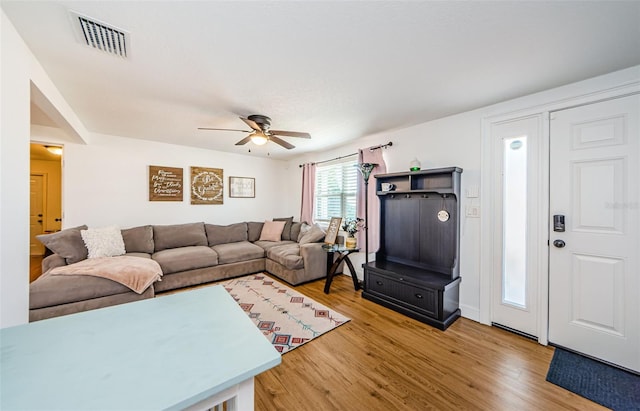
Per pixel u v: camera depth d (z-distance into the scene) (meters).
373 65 1.79
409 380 1.71
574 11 1.26
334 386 1.66
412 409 1.47
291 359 1.93
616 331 1.86
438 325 2.40
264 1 1.21
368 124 3.09
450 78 1.97
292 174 5.63
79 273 2.49
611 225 1.89
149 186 4.12
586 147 1.99
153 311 0.92
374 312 2.74
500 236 2.44
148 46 1.57
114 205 3.84
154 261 3.18
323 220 4.71
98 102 2.47
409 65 1.79
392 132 3.38
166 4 1.23
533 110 2.23
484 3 1.22
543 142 2.18
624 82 1.82
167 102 2.46
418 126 3.08
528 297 2.26
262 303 2.96
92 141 3.65
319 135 3.56
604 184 1.92
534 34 1.45
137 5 1.24
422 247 2.99
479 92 2.21
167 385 0.55
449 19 1.33
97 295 2.47
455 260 2.66
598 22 1.34
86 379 0.56
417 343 2.15
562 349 2.08
